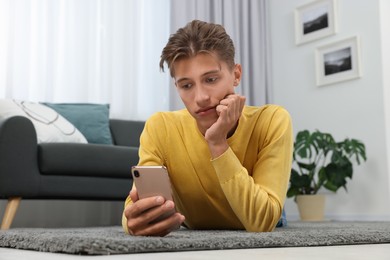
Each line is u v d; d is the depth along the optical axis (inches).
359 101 140.8
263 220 47.2
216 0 160.1
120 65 143.2
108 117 128.5
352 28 144.7
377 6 137.9
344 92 145.3
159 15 151.5
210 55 43.5
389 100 135.3
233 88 47.4
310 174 136.6
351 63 142.9
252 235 41.6
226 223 56.9
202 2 155.9
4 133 89.3
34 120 107.4
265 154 50.7
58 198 96.8
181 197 55.5
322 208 134.1
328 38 151.9
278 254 32.2
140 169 40.9
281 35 168.4
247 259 28.5
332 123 148.3
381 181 132.7
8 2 123.8
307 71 157.9
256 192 46.4
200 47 43.3
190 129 53.2
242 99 44.8
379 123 134.9
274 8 171.9
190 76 43.9
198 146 52.4
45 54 130.0
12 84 123.7
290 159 51.6
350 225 86.7
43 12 130.4
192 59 43.6
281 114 52.6
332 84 149.0
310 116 155.7
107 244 31.6
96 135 122.7
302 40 159.5
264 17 172.2
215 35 44.3
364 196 136.4
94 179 100.1
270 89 169.2
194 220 58.0
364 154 129.7
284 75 166.2
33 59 128.1
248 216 47.1
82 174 98.6
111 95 140.0
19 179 90.1
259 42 169.3
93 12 139.0
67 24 133.9
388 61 136.9
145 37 149.2
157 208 40.2
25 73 125.5
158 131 54.0
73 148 96.8
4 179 88.7
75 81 134.6
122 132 131.4
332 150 131.8
